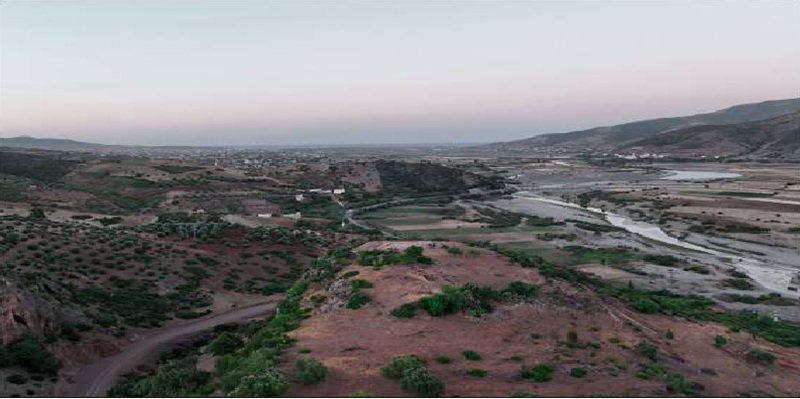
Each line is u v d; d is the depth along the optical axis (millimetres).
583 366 23891
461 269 36531
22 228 58812
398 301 30719
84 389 32156
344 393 19500
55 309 39000
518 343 26297
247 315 50656
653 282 65000
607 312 32312
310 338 26422
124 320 44406
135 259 58500
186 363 30500
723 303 56375
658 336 30562
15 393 29094
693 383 23375
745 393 23719
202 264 63031
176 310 49875
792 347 34938
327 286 35625
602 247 86750
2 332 33688
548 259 77938
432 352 24359
